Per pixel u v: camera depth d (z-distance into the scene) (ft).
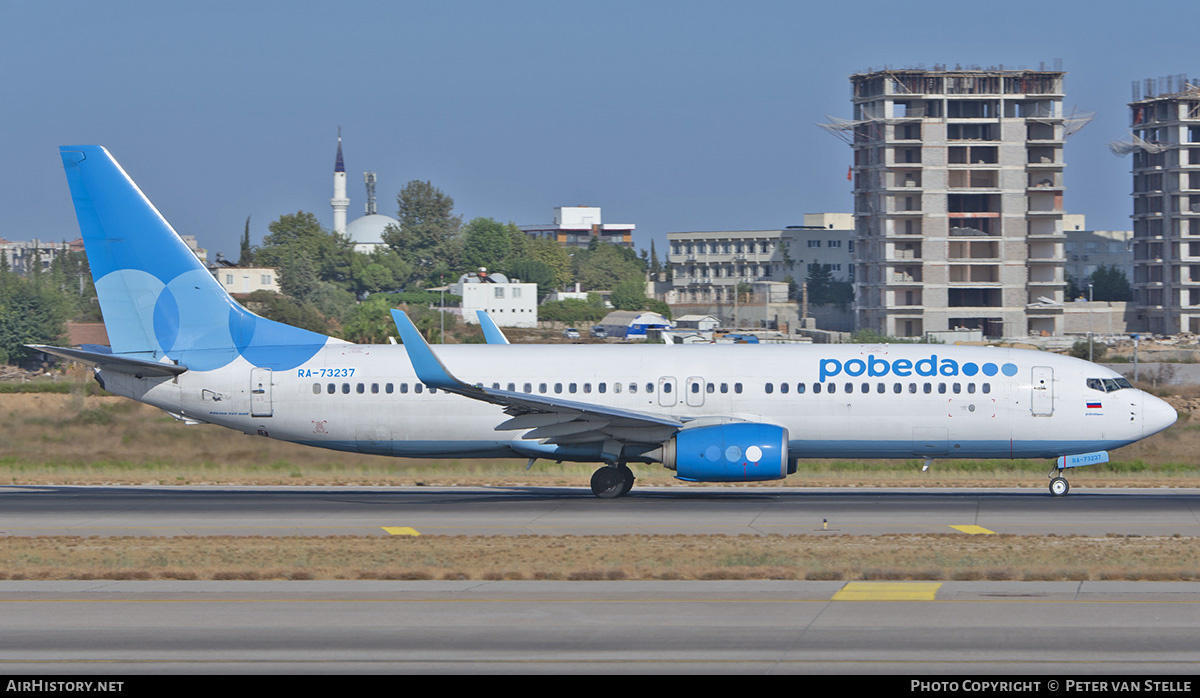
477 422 440.04
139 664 189.67
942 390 423.64
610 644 200.44
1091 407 420.36
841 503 407.44
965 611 222.28
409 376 442.50
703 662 189.16
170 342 451.12
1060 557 290.35
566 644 200.75
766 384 428.56
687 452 413.59
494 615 222.07
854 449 430.20
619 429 426.10
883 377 426.51
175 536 337.93
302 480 504.84
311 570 271.28
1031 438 424.05
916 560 285.84
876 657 191.31
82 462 576.20
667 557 291.38
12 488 475.72
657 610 225.35
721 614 221.25
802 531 342.64
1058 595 237.04
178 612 225.76
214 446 626.64
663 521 364.79
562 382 436.76
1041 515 372.99
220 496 442.50
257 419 447.42
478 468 550.77
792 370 430.20
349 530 350.84
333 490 468.34
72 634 208.74
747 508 394.93
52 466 564.71
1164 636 203.41
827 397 426.10
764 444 409.90
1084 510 384.68
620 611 224.74
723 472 411.54
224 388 447.01
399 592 244.01
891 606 227.40
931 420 424.05
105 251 450.30
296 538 329.11
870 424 425.69
